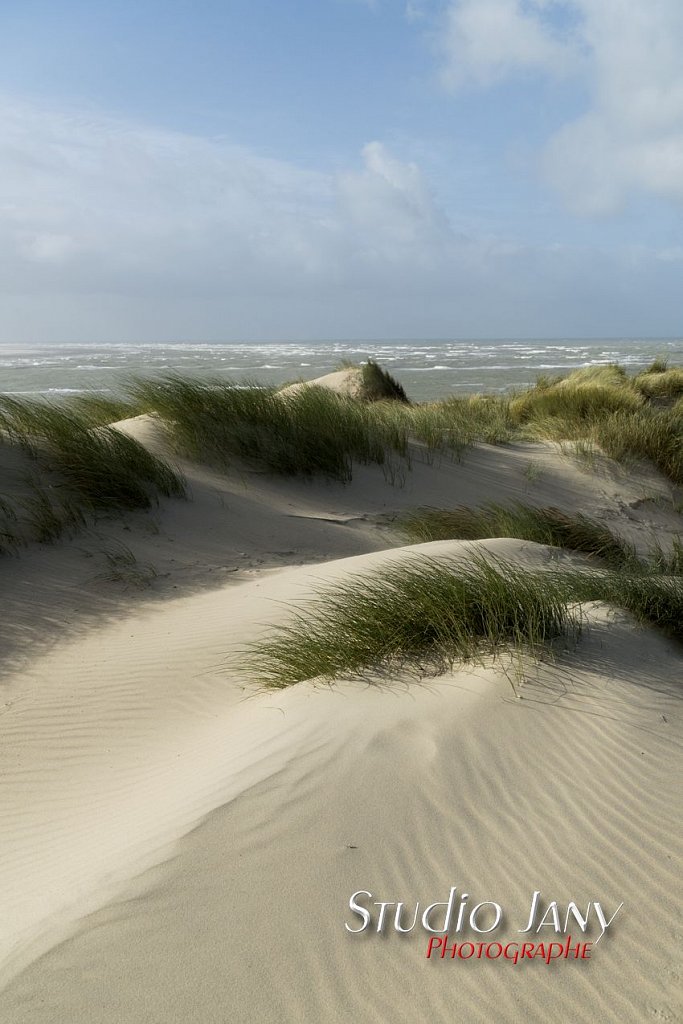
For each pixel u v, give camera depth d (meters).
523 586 4.63
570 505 10.45
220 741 3.75
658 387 18.52
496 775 3.09
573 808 2.96
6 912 2.59
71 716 4.45
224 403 10.23
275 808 2.83
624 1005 2.17
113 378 41.62
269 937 2.27
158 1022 1.99
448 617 4.32
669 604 4.76
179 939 2.25
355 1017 2.05
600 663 4.01
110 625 5.78
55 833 3.29
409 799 2.91
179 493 8.46
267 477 9.59
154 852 2.63
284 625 5.18
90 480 7.88
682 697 3.81
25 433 8.62
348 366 19.48
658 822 2.93
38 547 6.87
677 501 11.05
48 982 2.10
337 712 3.61
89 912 2.35
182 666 4.90
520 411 15.26
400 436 11.53
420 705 3.59
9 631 5.55
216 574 6.94
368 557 6.50
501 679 3.75
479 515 9.02
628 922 2.46
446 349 113.56
